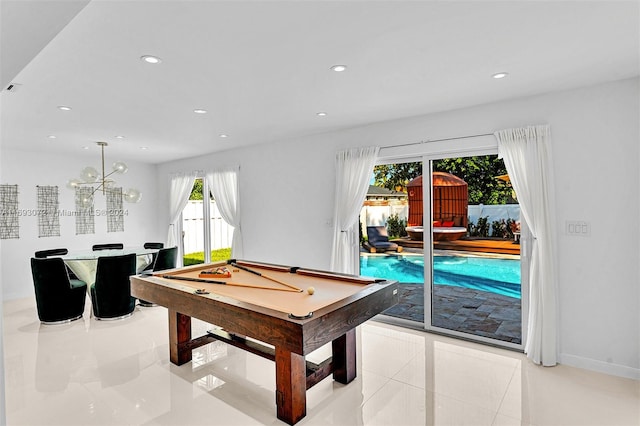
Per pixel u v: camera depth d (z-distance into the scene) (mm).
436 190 4000
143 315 4754
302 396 2434
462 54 2428
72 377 2996
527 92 3205
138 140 5109
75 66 2521
